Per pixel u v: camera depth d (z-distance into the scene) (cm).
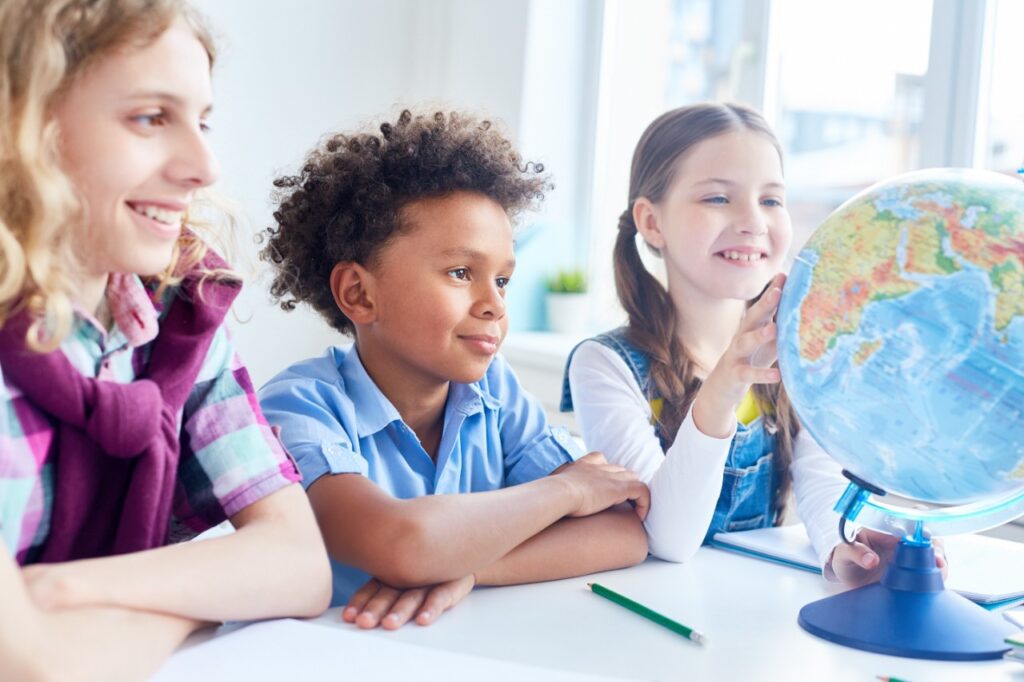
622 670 79
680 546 111
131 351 85
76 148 74
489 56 269
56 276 73
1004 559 113
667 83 259
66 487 79
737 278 139
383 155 108
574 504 107
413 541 91
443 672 73
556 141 269
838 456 87
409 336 108
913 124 207
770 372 106
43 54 71
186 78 76
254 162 253
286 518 88
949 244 78
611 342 143
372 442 113
